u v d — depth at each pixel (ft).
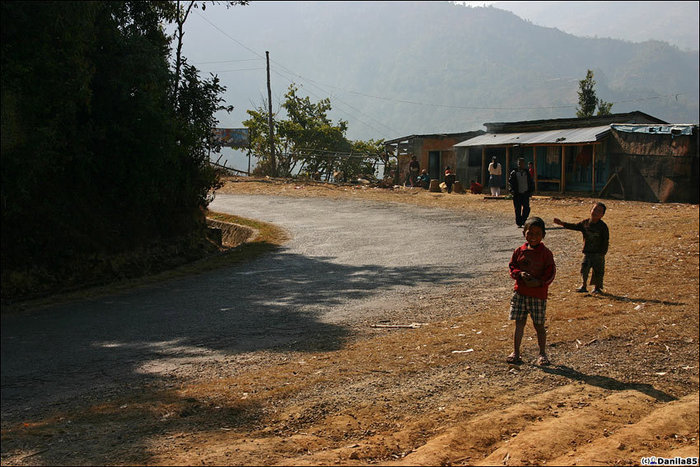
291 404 17.69
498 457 13.34
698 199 77.51
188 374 21.57
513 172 59.36
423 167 126.52
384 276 40.16
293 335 26.78
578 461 12.94
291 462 13.02
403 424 15.97
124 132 45.44
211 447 14.25
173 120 50.80
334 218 75.00
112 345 26.12
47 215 40.19
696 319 27.35
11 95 37.60
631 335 25.21
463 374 20.34
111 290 39.11
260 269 44.86
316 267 44.70
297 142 175.42
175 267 47.67
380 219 72.79
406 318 29.04
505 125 111.45
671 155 78.95
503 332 25.64
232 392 18.93
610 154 86.69
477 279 37.86
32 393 20.18
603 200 82.43
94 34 44.09
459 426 15.25
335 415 16.65
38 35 39.88
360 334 26.48
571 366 21.40
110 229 44.65
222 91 58.44
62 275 39.88
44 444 14.90
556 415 16.52
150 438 15.05
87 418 17.03
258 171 161.48
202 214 57.77
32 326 30.07
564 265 41.22
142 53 47.44
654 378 20.33
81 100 41.86
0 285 36.37
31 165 38.40
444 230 61.62
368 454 13.67
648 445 14.21
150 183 47.42
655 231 54.19
